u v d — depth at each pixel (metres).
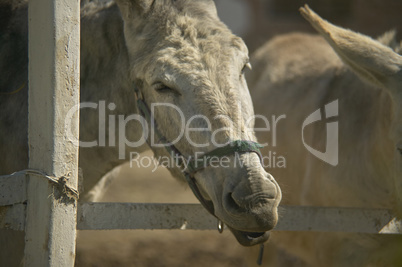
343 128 7.20
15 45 5.96
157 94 4.80
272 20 25.45
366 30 23.31
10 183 4.39
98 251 10.84
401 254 4.46
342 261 6.82
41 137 4.32
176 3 5.11
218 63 4.66
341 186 6.92
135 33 5.10
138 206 4.82
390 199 6.37
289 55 9.67
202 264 10.52
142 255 10.81
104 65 5.72
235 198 4.21
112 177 7.18
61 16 4.19
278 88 9.08
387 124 6.15
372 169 6.54
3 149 5.75
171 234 12.18
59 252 4.30
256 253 9.01
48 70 4.21
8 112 5.75
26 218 4.46
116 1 5.20
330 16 24.83
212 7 5.30
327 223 5.45
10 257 5.52
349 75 7.81
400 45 7.13
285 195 7.89
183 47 4.72
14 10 6.18
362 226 5.56
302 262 10.32
